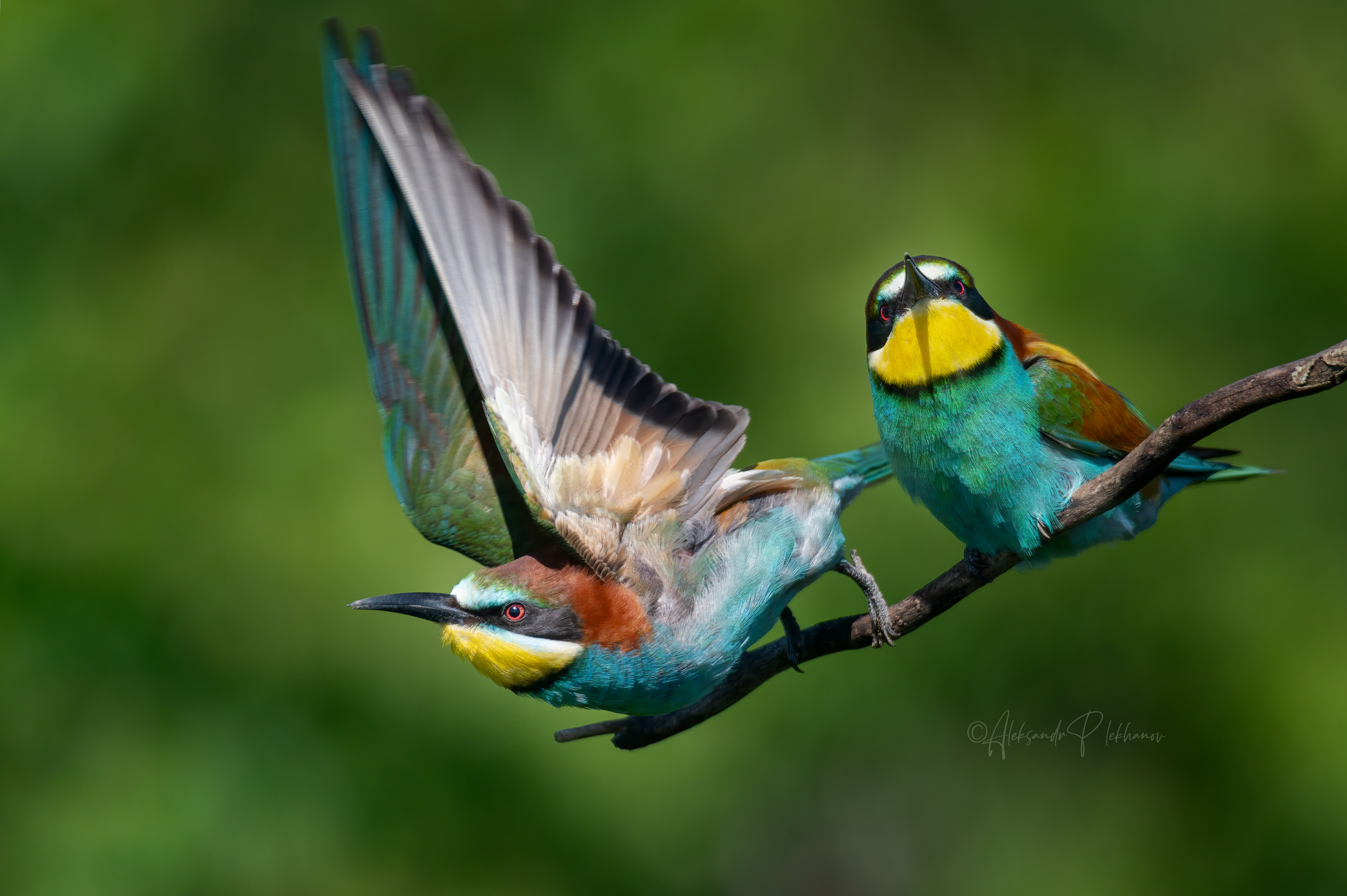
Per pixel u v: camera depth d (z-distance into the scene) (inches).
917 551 457.1
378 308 235.6
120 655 490.0
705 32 547.8
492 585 226.2
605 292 522.6
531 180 534.6
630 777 473.1
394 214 234.2
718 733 485.7
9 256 538.6
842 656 494.0
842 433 487.2
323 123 556.1
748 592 235.8
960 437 242.8
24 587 496.4
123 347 528.7
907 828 562.3
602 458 228.4
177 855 469.7
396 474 238.8
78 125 550.6
